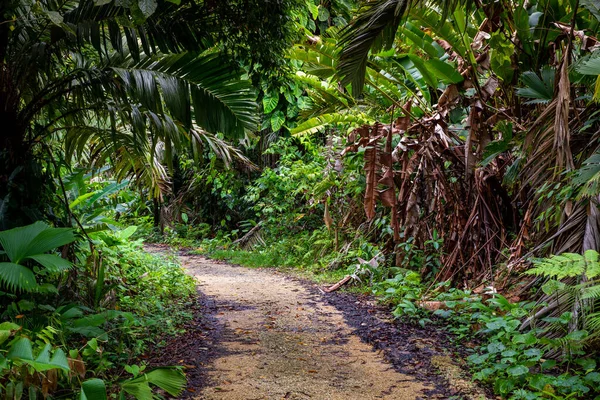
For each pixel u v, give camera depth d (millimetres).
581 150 4801
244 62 5238
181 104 4965
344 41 4465
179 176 16203
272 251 11273
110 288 5332
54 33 4469
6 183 4543
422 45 6418
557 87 4820
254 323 5965
